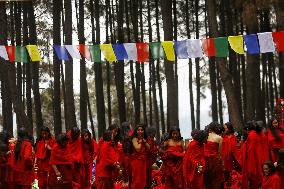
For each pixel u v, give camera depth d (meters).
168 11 37.09
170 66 37.03
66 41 38.44
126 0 45.69
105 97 68.62
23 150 19.34
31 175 19.77
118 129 20.39
